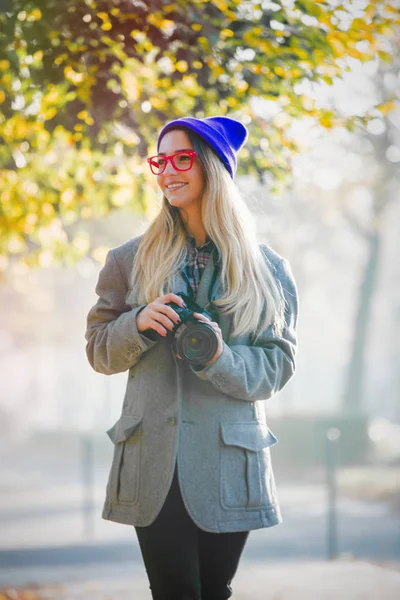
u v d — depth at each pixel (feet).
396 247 248.73
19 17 28.50
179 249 17.04
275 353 16.89
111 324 16.93
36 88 30.71
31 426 234.38
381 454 128.26
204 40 29.58
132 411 16.74
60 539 64.44
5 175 39.19
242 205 17.21
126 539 64.34
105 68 29.58
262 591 40.22
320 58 30.71
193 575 16.48
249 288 16.72
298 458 123.85
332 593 39.34
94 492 100.42
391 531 68.33
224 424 16.51
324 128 33.42
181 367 16.61
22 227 40.98
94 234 68.28
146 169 37.50
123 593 40.47
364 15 31.09
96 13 28.14
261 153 34.19
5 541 63.67
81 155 37.99
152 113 33.30
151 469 16.37
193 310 16.55
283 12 30.22
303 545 62.08
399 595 38.45
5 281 61.77
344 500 89.86
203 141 17.04
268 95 31.94
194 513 16.20
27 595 39.73
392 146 138.21
